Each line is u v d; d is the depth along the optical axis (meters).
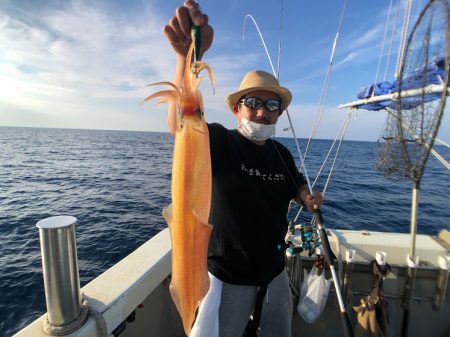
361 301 2.58
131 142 83.12
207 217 1.20
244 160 1.97
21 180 20.94
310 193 2.12
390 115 2.28
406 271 2.63
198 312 1.84
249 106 1.98
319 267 2.55
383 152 2.21
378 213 10.77
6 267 7.02
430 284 2.64
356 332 2.55
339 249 2.65
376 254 2.57
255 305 1.95
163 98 1.09
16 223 10.70
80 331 1.58
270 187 2.02
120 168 28.38
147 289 2.12
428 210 11.20
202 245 1.22
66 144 68.31
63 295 1.53
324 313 2.73
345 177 19.89
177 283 1.25
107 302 1.77
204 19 1.31
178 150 1.15
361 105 2.96
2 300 5.70
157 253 2.41
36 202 14.00
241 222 1.88
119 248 8.16
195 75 1.13
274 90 2.02
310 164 25.80
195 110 1.13
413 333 2.66
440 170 25.52
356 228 9.05
